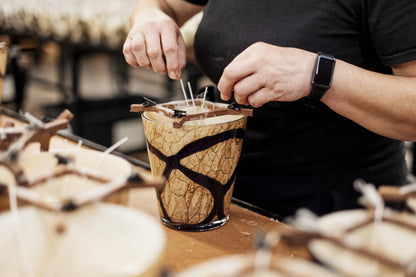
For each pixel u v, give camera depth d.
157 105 0.68
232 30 0.95
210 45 0.99
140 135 3.24
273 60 0.74
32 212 0.39
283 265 0.30
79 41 2.71
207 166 0.62
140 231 0.37
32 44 3.16
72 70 2.91
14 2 2.94
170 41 0.85
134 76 3.96
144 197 0.77
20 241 0.38
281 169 0.96
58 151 0.60
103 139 2.88
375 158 0.94
